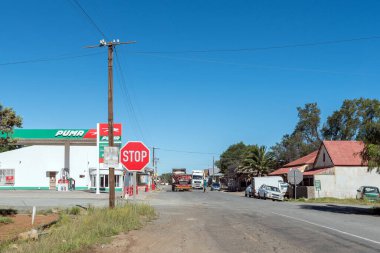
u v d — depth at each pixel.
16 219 19.58
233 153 124.94
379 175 47.44
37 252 9.18
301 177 44.03
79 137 62.72
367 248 11.38
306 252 10.77
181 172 77.94
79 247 10.47
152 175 100.56
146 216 19.17
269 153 74.75
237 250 11.05
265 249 11.22
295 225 17.14
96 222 13.99
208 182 141.00
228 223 17.83
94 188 55.88
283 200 43.75
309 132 85.69
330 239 13.09
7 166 61.31
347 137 76.56
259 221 18.81
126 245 11.40
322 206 31.84
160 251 10.78
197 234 14.12
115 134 54.34
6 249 10.09
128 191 42.62
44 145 62.31
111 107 20.78
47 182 61.56
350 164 47.25
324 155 50.56
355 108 76.50
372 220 20.12
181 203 34.38
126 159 16.53
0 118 20.38
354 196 46.84
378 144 25.39
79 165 62.31
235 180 85.25
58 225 16.14
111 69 21.06
